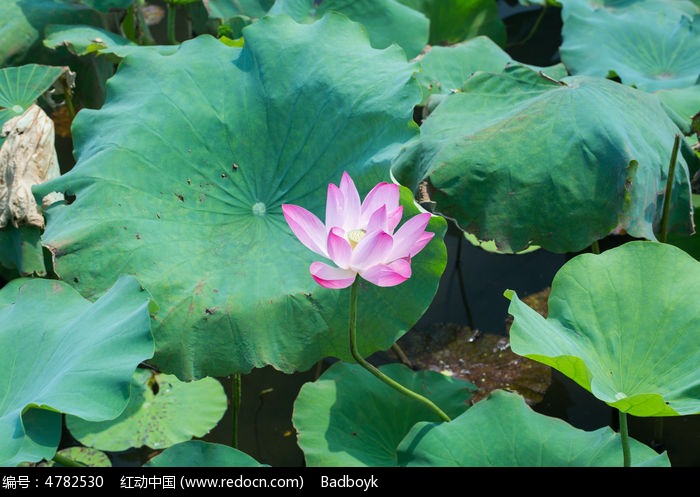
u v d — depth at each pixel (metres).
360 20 4.50
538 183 3.14
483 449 2.42
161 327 2.68
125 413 3.35
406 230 2.18
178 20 6.06
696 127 3.75
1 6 4.25
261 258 2.83
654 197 3.21
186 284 2.74
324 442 2.78
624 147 3.12
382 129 2.93
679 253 2.59
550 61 5.78
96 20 4.45
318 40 3.23
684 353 2.41
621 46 4.63
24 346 2.53
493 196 3.17
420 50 4.53
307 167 3.02
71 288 2.69
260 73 3.18
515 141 3.21
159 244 2.81
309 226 2.19
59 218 2.86
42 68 3.99
